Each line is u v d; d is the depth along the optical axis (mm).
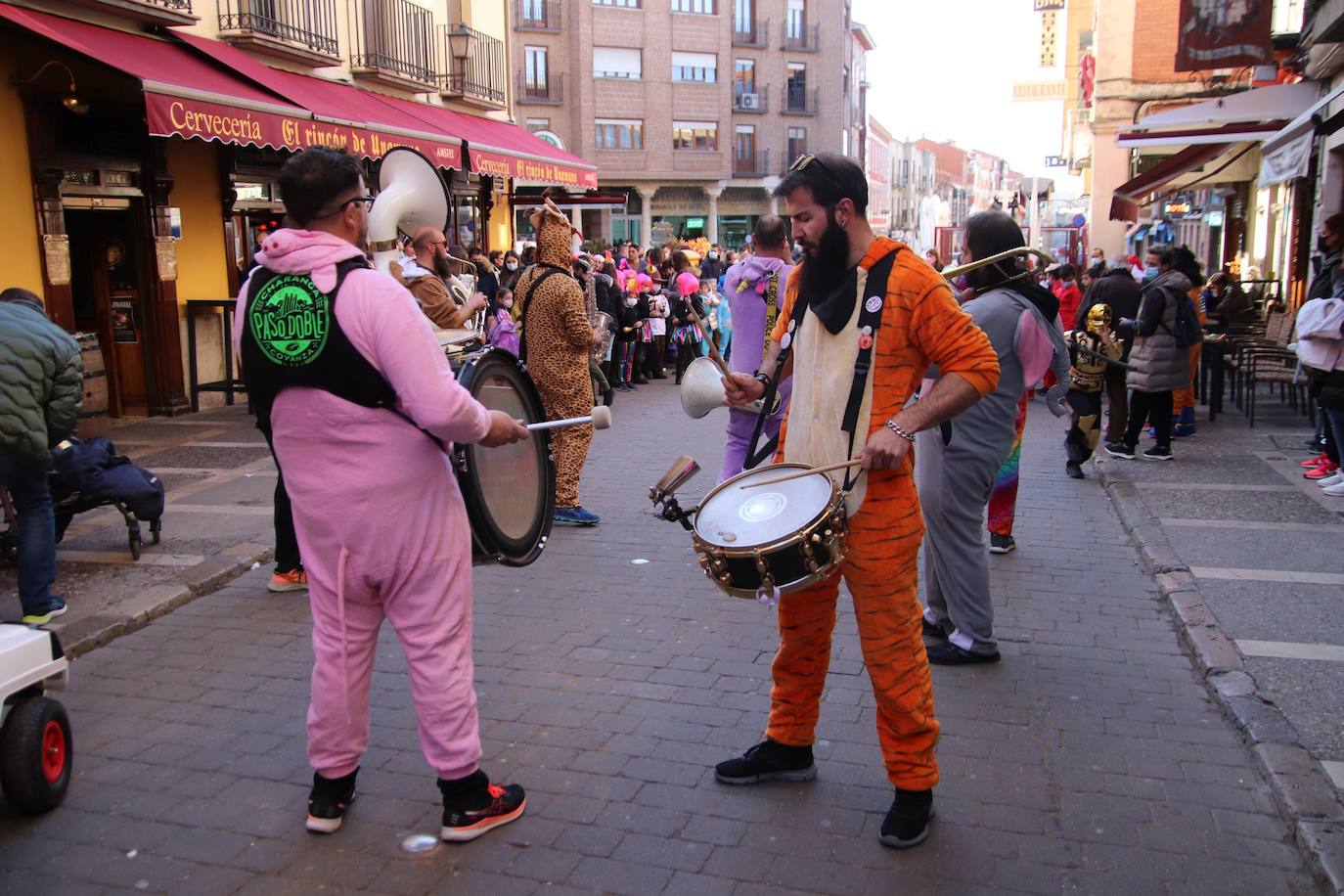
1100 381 8148
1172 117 14641
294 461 3045
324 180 2967
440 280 5762
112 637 5035
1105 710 4141
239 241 12953
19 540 5023
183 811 3461
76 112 9766
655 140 44594
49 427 4875
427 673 3152
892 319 3041
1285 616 4938
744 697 4273
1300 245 14211
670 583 5816
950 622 4883
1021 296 4543
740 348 5945
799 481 3104
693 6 44656
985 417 4445
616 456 9625
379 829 3332
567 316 6863
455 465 3289
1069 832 3258
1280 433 9844
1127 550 6367
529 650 4816
